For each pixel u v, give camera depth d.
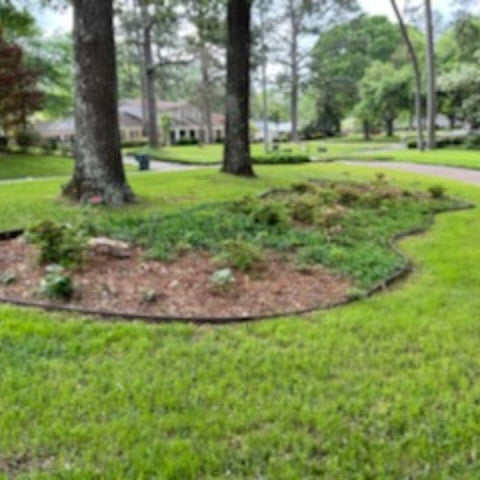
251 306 3.95
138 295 4.03
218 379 2.84
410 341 3.36
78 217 6.79
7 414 2.47
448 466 2.15
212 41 15.80
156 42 26.92
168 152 25.39
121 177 8.34
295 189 9.64
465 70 30.02
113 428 2.37
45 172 16.64
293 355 3.14
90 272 4.46
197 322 3.62
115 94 8.23
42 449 2.23
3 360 3.03
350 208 7.95
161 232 5.71
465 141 29.53
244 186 10.56
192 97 46.94
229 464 2.15
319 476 2.09
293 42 39.22
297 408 2.55
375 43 48.75
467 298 4.20
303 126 51.66
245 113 12.45
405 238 6.45
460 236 6.55
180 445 2.26
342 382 2.82
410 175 13.62
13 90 18.67
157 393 2.68
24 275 4.43
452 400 2.64
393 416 2.49
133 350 3.18
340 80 42.50
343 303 4.07
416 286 4.53
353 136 49.72
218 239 5.59
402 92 41.22
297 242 5.64
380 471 2.11
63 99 28.11
